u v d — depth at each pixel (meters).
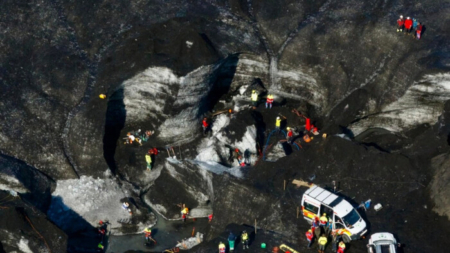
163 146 56.91
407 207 46.66
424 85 53.47
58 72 55.25
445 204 45.66
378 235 43.03
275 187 48.88
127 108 56.59
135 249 50.50
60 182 52.66
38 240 46.34
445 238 44.12
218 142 55.28
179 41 54.91
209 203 53.19
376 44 57.56
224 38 58.00
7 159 51.00
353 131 58.00
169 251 48.09
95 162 53.31
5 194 48.72
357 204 47.06
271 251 43.91
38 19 58.22
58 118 53.66
